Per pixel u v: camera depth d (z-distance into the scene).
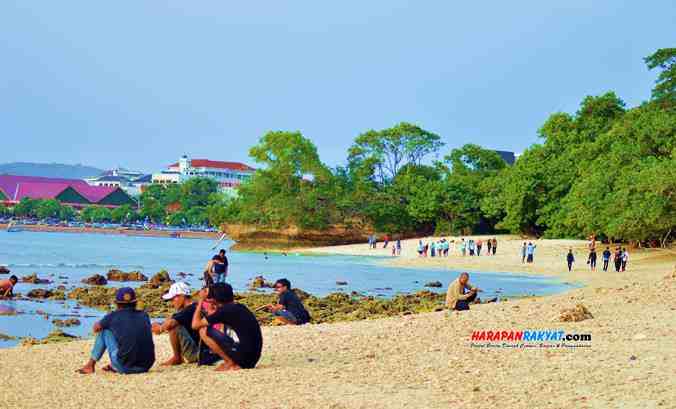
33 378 12.48
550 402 9.98
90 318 26.55
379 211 118.81
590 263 60.22
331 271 61.41
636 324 17.31
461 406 9.91
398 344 15.49
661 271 53.53
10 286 32.28
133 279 45.81
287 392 10.96
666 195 58.75
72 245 109.69
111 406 10.35
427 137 131.75
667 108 90.00
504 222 98.88
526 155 100.31
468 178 119.25
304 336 16.98
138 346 12.93
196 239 177.25
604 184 69.19
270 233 114.38
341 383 11.52
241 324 13.03
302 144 116.94
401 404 10.09
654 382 10.95
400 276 56.41
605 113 101.81
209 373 12.72
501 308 22.70
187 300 15.18
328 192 116.75
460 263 69.50
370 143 129.88
